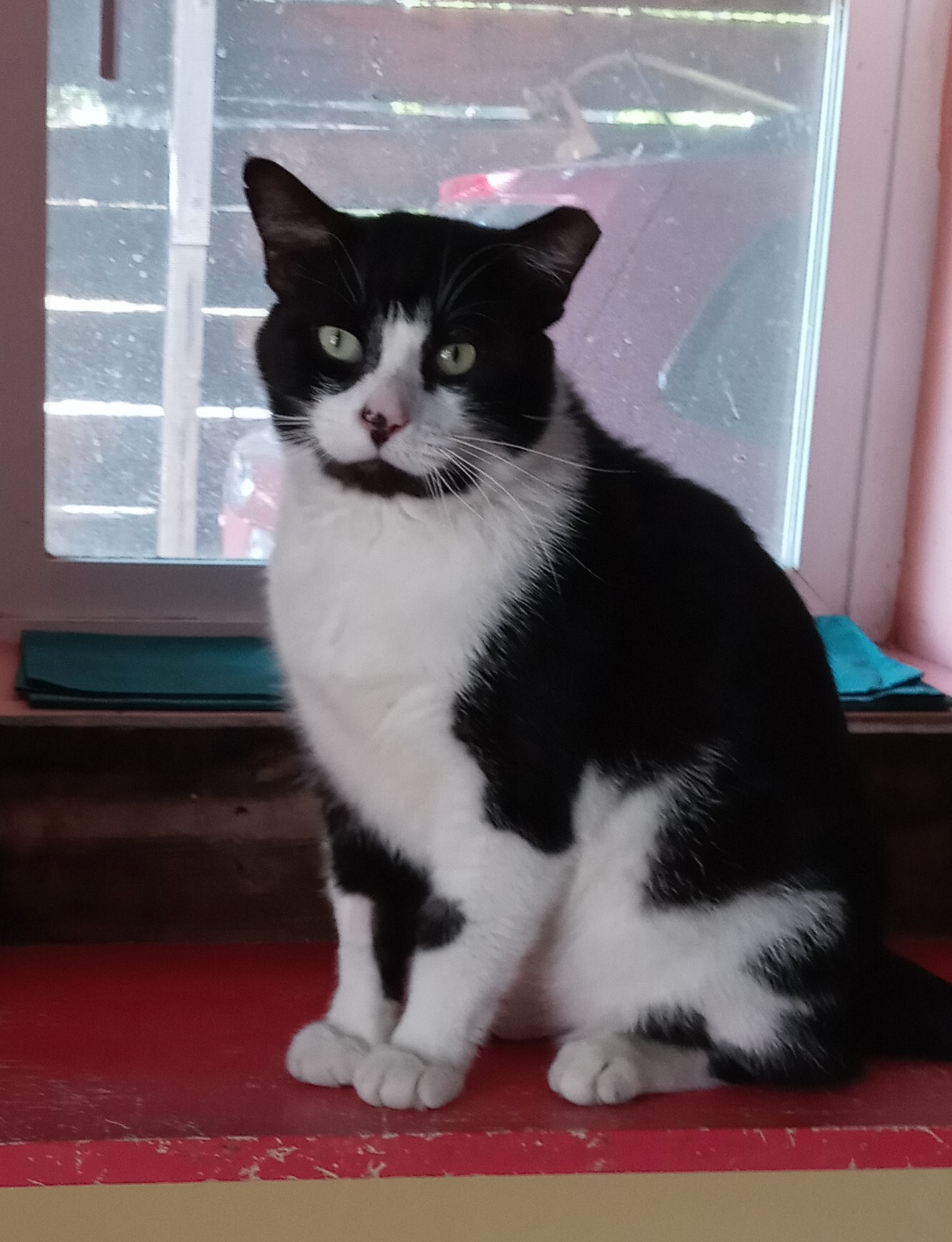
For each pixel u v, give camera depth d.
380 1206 1.00
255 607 1.57
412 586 0.99
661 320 1.61
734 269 1.61
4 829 1.23
